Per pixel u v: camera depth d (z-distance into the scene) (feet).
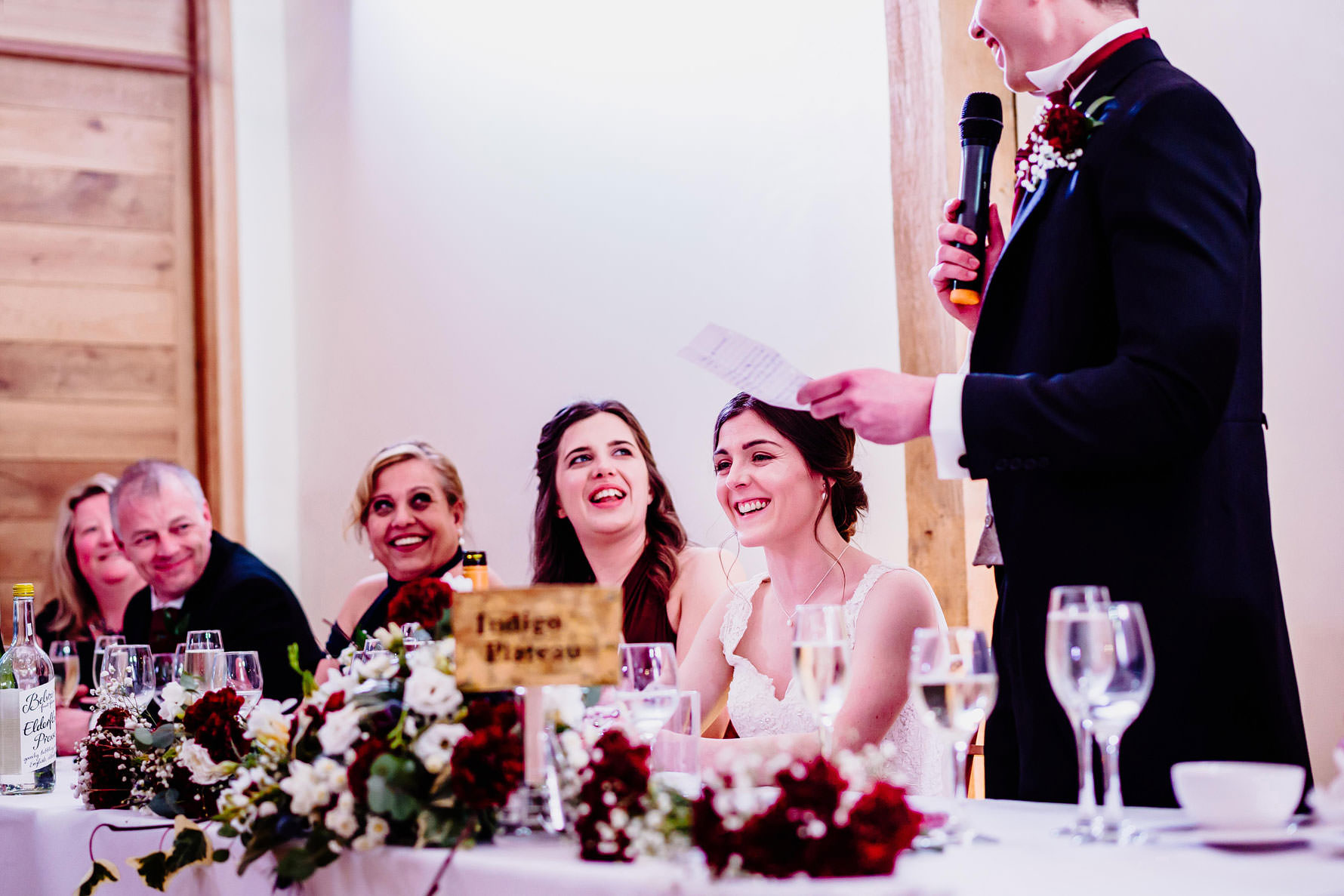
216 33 18.76
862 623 7.50
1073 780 5.25
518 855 4.21
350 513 12.80
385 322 17.38
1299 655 9.13
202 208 18.56
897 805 3.78
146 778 5.82
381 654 5.07
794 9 12.23
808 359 12.08
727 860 3.71
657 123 13.67
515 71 15.48
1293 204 9.27
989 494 5.50
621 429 10.46
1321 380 9.08
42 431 17.74
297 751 4.87
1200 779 4.09
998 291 5.66
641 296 13.76
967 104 6.52
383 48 17.46
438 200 16.56
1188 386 4.79
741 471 7.93
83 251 18.10
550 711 4.74
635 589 10.32
